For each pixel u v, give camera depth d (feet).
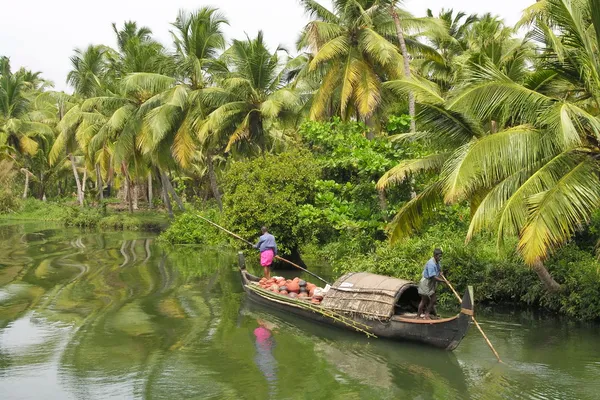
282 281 54.39
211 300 56.13
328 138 67.72
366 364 37.50
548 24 44.39
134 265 77.87
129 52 111.24
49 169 192.13
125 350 40.47
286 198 69.00
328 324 45.88
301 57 100.22
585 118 35.19
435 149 50.78
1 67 172.65
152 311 51.67
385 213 61.41
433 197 46.39
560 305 48.49
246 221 70.69
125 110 109.40
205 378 35.09
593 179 35.40
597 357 38.01
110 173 146.92
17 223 152.15
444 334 38.22
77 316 49.85
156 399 31.91
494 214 37.96
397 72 73.72
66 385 33.96
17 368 36.81
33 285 63.57
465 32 115.14
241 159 110.63
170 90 99.04
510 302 52.16
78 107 138.00
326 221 66.69
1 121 167.94
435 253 40.96
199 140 99.30
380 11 75.87
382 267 56.08
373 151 62.75
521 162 37.47
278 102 88.89
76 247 98.17
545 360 37.63
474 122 43.45
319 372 36.06
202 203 157.17
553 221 34.09
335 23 78.74
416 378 34.91
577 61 38.14
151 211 164.35
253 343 42.09
